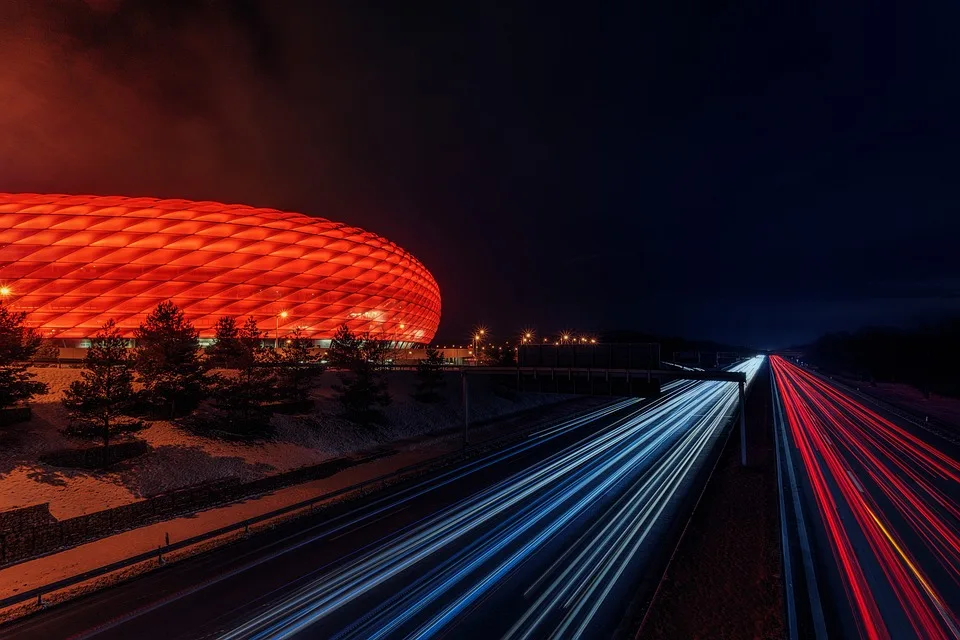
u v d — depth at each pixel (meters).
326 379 51.09
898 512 21.17
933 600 13.73
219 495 25.03
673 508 22.27
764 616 13.00
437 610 13.70
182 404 33.16
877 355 117.31
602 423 50.22
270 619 13.56
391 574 16.16
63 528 19.20
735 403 63.53
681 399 72.06
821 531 18.98
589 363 32.97
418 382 59.75
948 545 17.62
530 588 14.91
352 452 37.56
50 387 31.62
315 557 17.84
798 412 53.75
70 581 14.66
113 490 23.84
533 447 38.47
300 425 38.19
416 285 89.00
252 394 34.06
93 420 27.98
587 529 19.83
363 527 20.95
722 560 16.62
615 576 15.62
